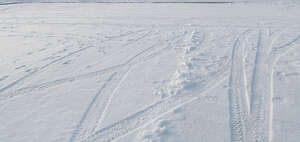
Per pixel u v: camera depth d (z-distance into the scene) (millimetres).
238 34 8008
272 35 7707
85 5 16719
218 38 7633
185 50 6602
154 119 3598
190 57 5996
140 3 16734
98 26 10234
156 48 6961
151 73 5223
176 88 4469
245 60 5668
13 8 16406
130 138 3219
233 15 11336
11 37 8867
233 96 4125
